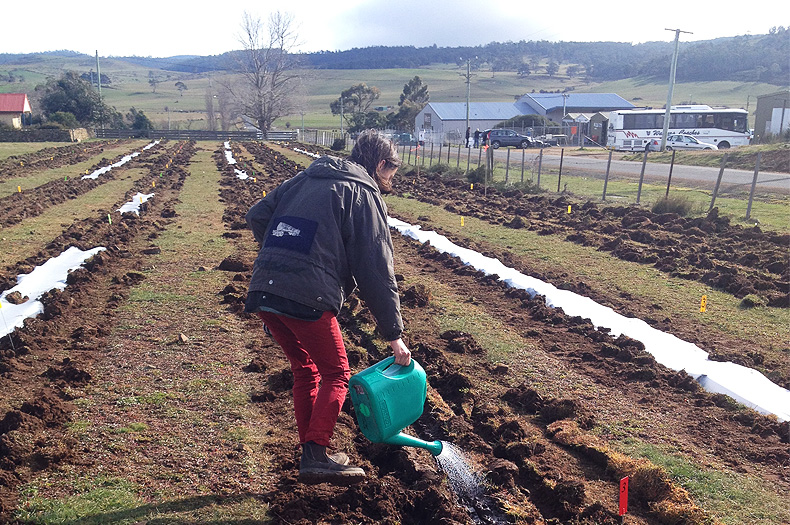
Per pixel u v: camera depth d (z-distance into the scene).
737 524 3.88
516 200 19.28
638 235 13.05
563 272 10.48
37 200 17.83
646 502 4.15
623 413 5.49
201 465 4.32
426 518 3.99
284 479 4.19
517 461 4.62
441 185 24.06
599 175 27.69
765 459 4.74
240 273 9.79
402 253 12.12
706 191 20.48
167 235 13.18
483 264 10.94
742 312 8.40
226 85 76.25
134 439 4.69
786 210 16.11
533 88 157.00
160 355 6.52
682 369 6.38
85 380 5.84
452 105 76.69
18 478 4.09
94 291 8.98
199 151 43.06
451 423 5.13
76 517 3.66
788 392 5.86
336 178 3.63
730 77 136.25
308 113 130.88
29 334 7.00
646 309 8.55
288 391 5.66
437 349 6.73
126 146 48.56
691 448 4.89
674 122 51.19
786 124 47.84
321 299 3.48
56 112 68.75
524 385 5.96
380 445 4.73
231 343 6.92
